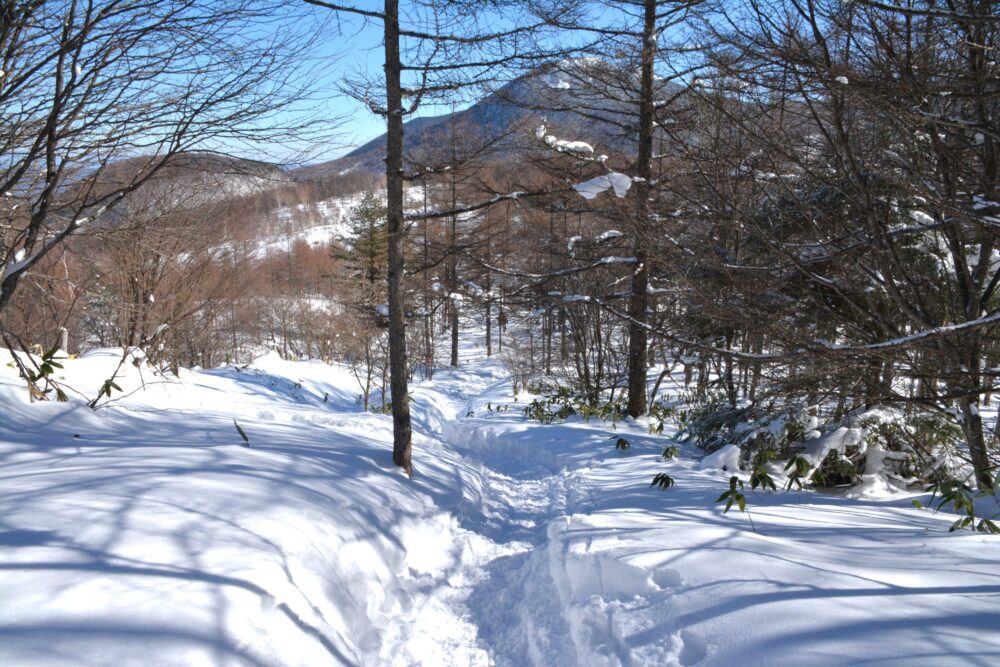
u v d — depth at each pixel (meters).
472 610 4.04
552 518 6.00
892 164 4.23
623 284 12.95
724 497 4.46
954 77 3.60
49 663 1.97
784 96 4.33
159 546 2.87
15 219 6.12
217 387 10.94
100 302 9.92
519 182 9.27
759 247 5.72
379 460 5.89
